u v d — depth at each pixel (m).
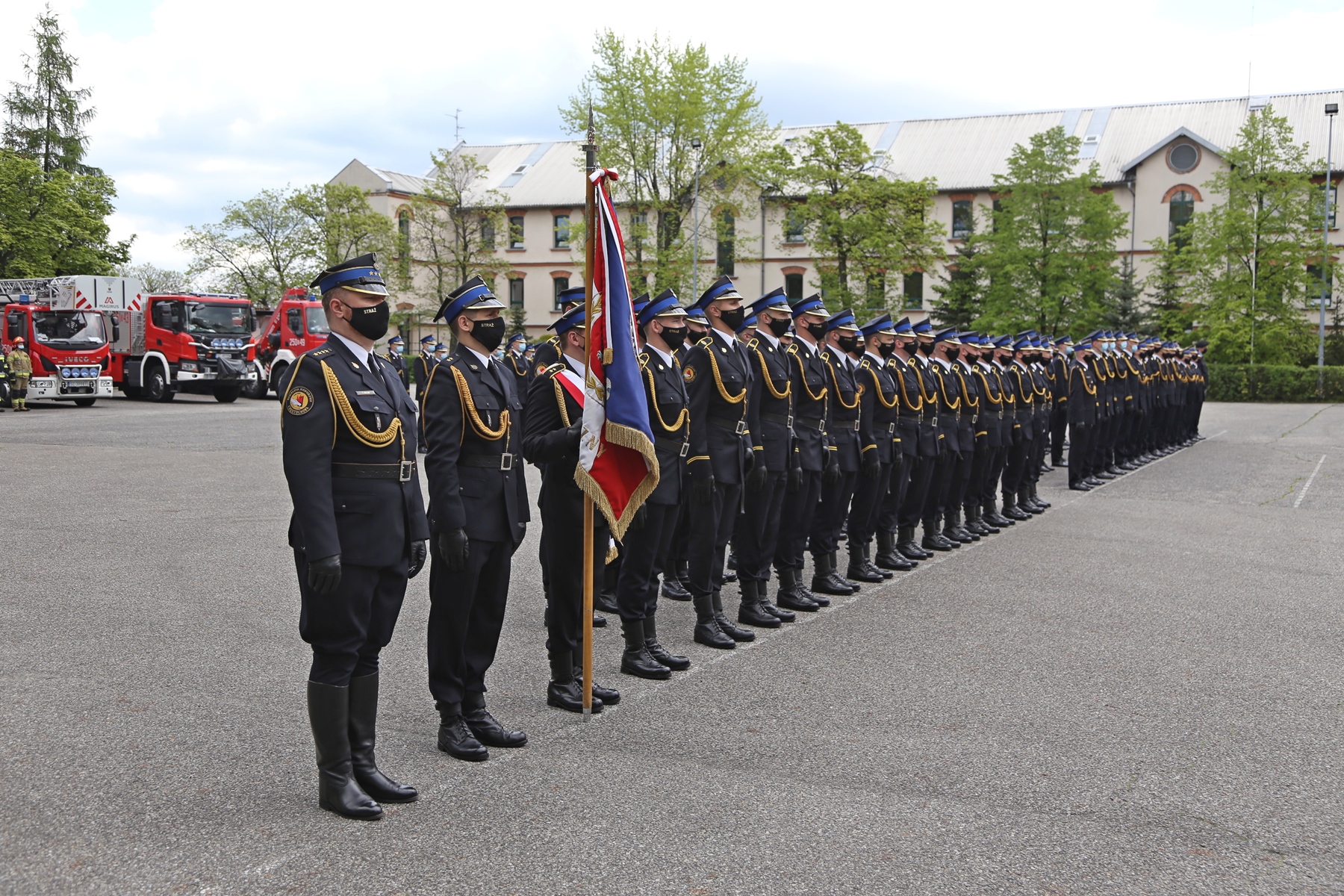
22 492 13.22
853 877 3.88
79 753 4.96
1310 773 4.93
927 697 6.01
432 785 4.72
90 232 45.41
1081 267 44.09
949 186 52.47
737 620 7.90
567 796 4.60
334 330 4.59
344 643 4.40
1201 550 10.67
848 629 7.62
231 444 20.02
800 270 54.59
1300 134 50.06
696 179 41.53
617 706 5.87
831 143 44.25
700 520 7.13
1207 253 44.25
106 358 32.19
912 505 10.27
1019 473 12.77
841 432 8.92
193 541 10.16
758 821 4.36
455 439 5.05
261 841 4.12
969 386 11.26
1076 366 15.51
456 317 5.21
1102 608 8.20
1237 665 6.64
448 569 5.04
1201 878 3.90
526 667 6.64
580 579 5.86
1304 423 29.98
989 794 4.65
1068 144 44.41
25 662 6.31
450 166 52.06
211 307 33.81
